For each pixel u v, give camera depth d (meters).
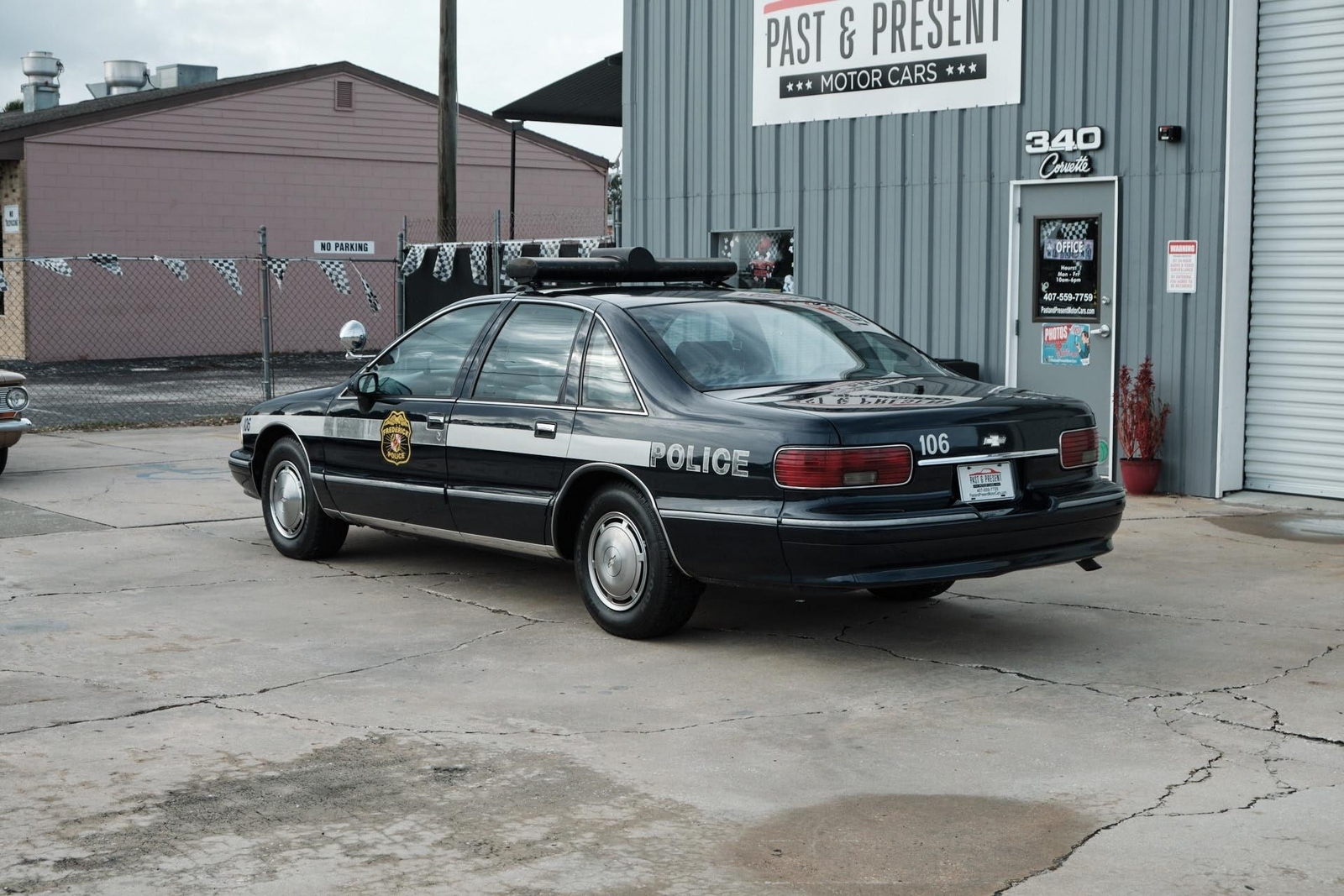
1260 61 10.73
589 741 5.28
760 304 7.27
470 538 7.50
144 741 5.27
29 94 39.69
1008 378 12.07
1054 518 6.33
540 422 7.01
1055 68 11.55
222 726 5.47
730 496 6.18
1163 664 6.30
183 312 30.50
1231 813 4.51
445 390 7.64
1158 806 4.58
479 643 6.73
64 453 14.11
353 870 4.11
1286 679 6.03
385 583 8.07
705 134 14.35
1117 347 11.34
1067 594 7.73
